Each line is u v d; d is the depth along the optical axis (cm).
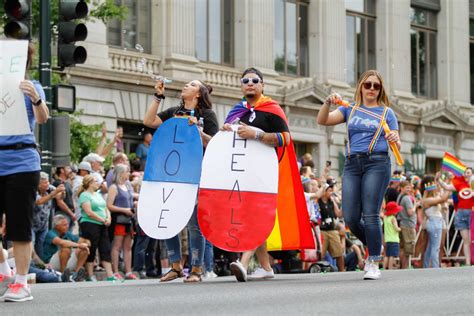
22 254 1034
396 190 2522
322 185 2431
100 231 2009
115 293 1153
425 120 4550
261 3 3922
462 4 4912
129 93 3347
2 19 2459
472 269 1584
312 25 4197
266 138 1353
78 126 2748
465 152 4800
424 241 2661
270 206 1352
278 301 1000
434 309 897
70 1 1725
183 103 1416
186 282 1379
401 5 4588
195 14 3712
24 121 1023
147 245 2158
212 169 1357
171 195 1373
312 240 1412
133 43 3459
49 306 980
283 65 4078
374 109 1346
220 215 1353
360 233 1370
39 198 1927
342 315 852
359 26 4459
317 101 4047
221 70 3747
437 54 4847
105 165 2589
